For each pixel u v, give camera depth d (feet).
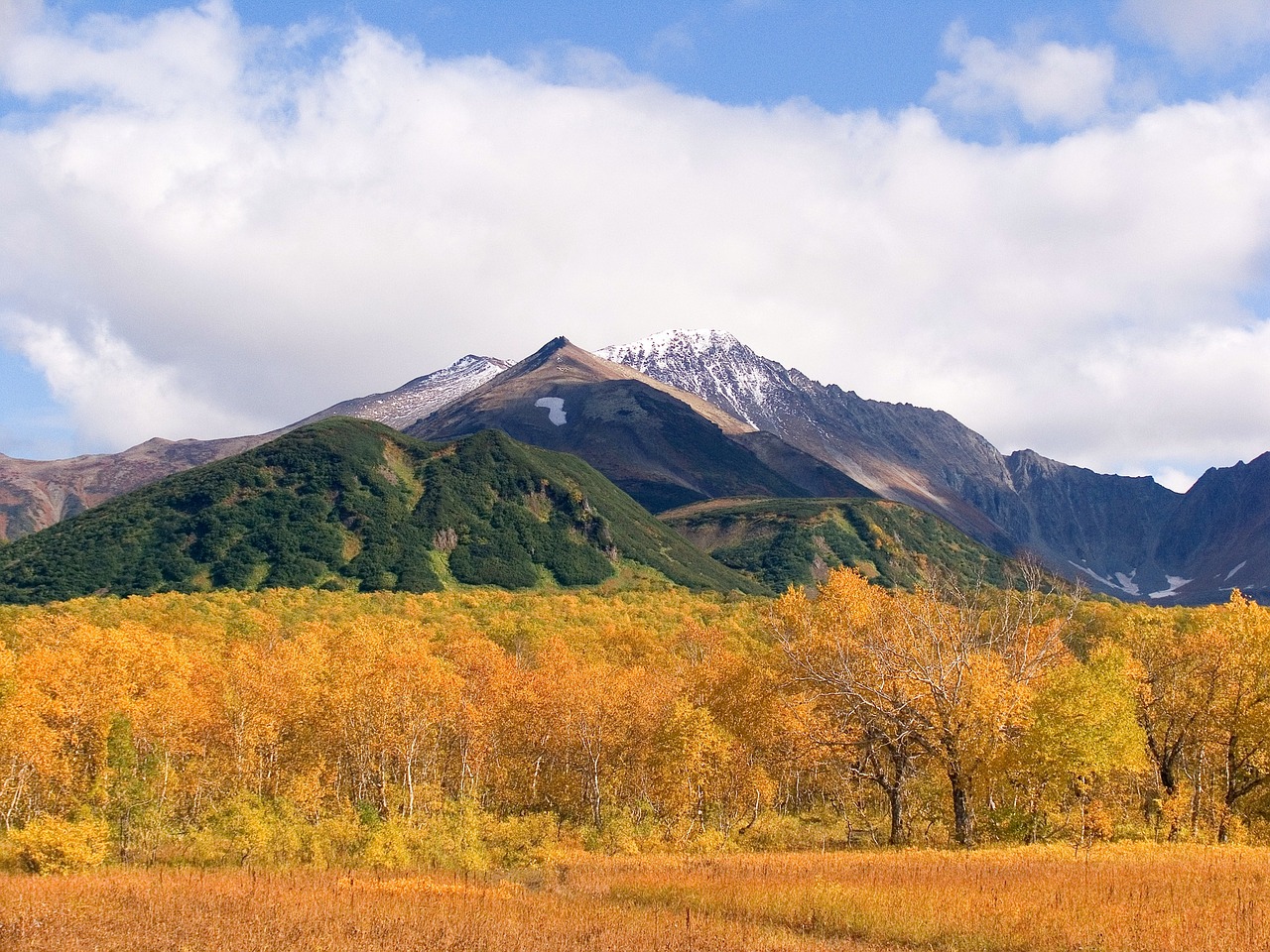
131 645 241.35
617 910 110.73
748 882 124.57
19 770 200.95
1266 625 186.39
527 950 91.15
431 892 123.54
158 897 116.06
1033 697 167.84
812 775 244.83
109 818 197.06
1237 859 136.77
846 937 97.45
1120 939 88.94
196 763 236.02
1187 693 195.52
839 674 184.14
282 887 127.95
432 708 244.22
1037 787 170.19
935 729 169.89
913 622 192.95
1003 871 125.08
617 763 243.40
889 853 155.74
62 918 102.83
